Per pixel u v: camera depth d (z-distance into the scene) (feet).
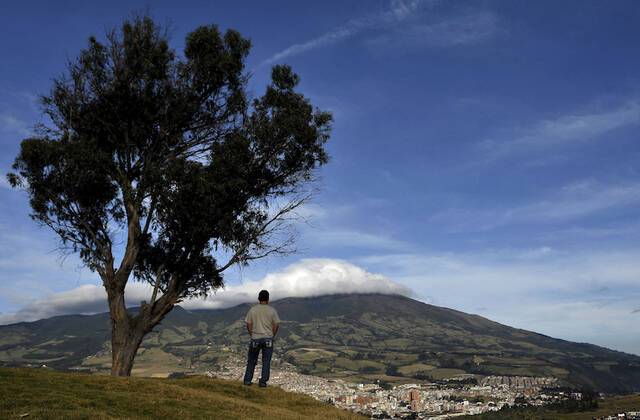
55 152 99.14
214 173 100.37
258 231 107.96
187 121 110.83
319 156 111.96
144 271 107.76
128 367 96.68
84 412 55.52
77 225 104.12
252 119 111.14
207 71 109.60
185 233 102.42
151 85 107.14
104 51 107.55
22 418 50.72
